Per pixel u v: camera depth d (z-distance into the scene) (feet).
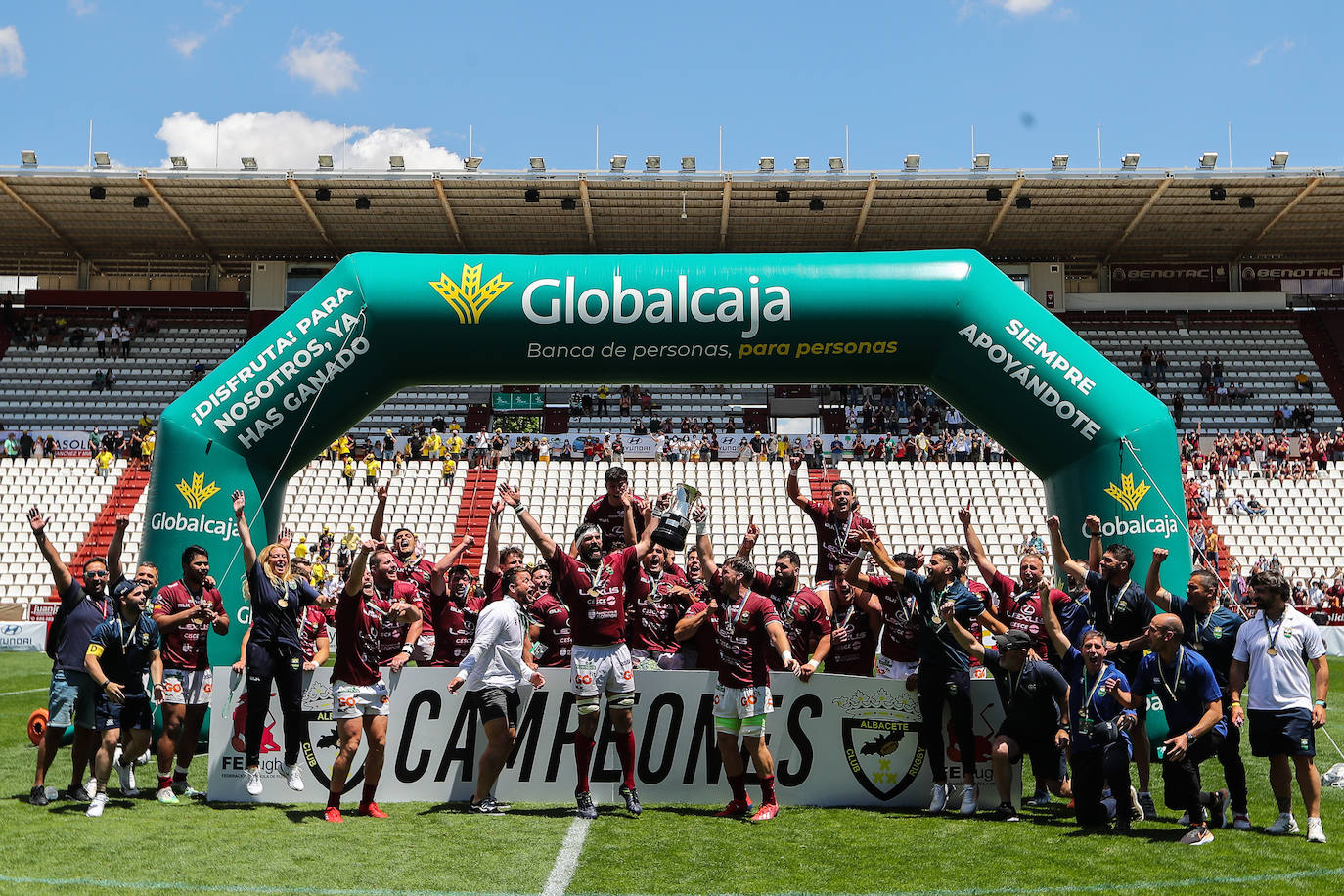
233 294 106.22
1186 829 21.12
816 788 23.62
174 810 22.72
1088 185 86.69
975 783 23.36
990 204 91.40
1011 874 18.01
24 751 30.48
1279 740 20.33
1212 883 17.44
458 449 86.17
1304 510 81.15
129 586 23.20
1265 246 102.83
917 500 81.20
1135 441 29.01
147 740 24.29
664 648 28.09
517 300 29.66
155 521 28.76
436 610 27.40
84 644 22.68
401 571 28.04
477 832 20.81
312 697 23.93
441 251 104.01
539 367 30.30
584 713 22.35
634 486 81.92
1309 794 20.16
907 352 30.25
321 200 90.43
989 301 29.89
